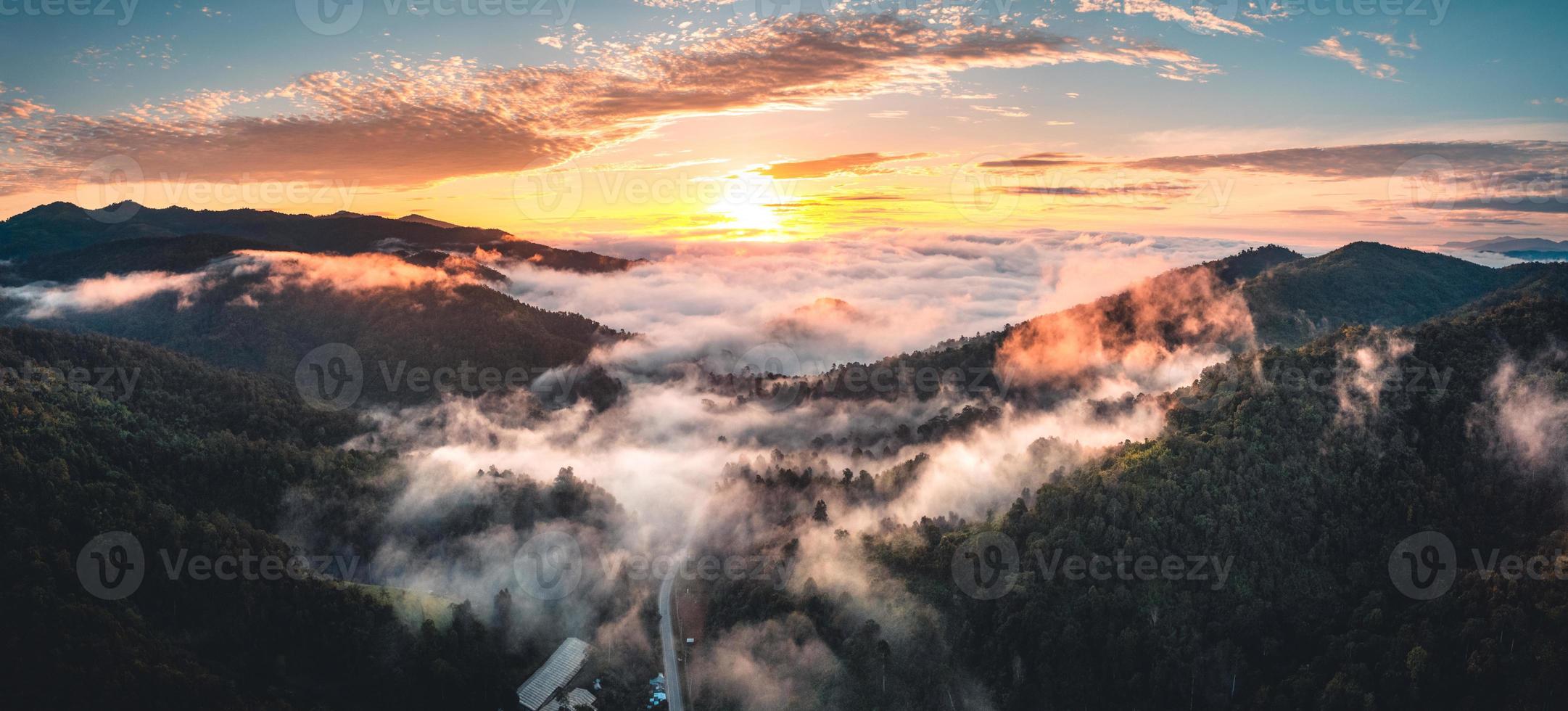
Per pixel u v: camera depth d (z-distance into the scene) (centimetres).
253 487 17750
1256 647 12450
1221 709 11969
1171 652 12238
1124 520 13962
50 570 12212
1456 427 14838
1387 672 11188
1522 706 10294
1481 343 16525
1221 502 13912
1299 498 13950
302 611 14038
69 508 13562
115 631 11881
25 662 10969
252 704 12306
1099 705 12419
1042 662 12769
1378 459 14500
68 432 16088
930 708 13175
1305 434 15050
